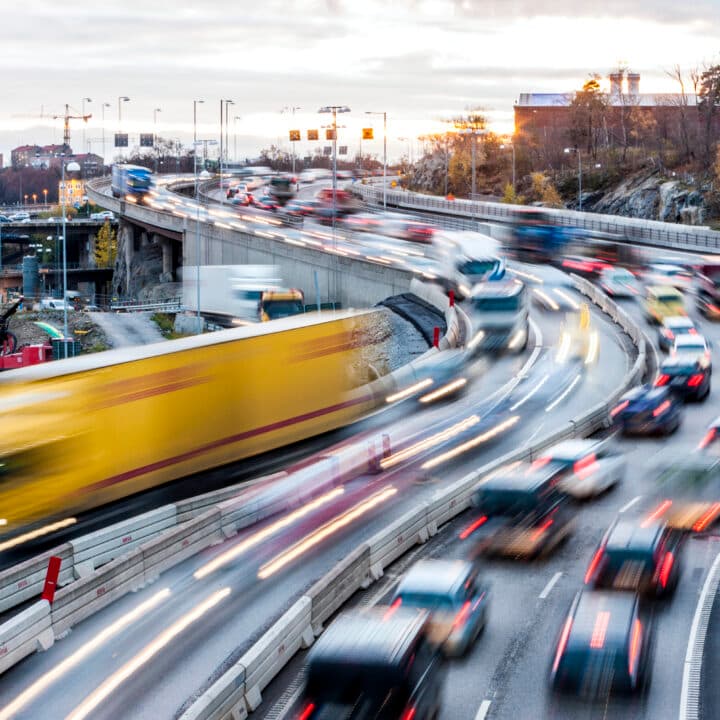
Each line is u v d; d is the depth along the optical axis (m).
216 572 38.53
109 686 30.14
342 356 55.28
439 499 43.38
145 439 42.78
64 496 39.41
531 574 38.47
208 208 185.12
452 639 31.11
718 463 49.25
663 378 64.31
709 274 104.44
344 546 41.16
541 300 102.25
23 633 31.84
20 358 98.81
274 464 50.81
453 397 67.88
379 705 24.69
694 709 28.48
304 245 132.62
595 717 28.17
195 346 45.25
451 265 107.00
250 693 28.92
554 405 65.38
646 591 34.50
